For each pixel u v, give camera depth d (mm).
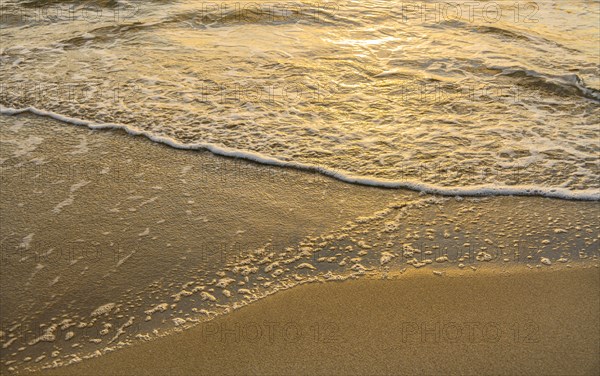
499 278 3547
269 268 3672
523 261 3695
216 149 4988
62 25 8016
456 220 4113
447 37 7547
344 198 4371
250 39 7406
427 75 6453
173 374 2924
